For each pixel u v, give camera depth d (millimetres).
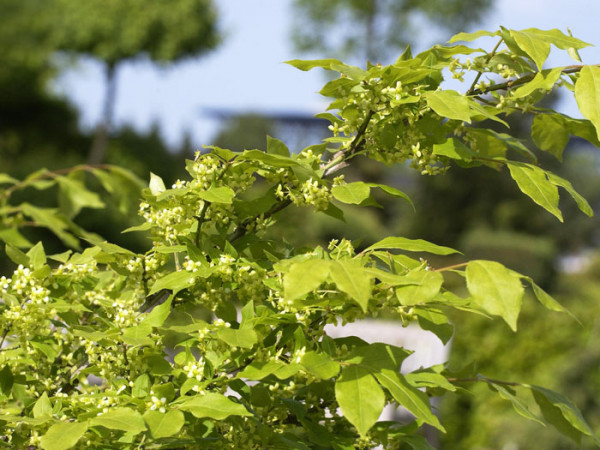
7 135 23984
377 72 1613
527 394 10008
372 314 1480
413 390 1267
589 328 10664
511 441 9344
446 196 28125
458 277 15898
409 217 28391
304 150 1753
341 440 1626
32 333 1602
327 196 1615
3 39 24344
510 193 28062
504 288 1211
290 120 40344
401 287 1284
